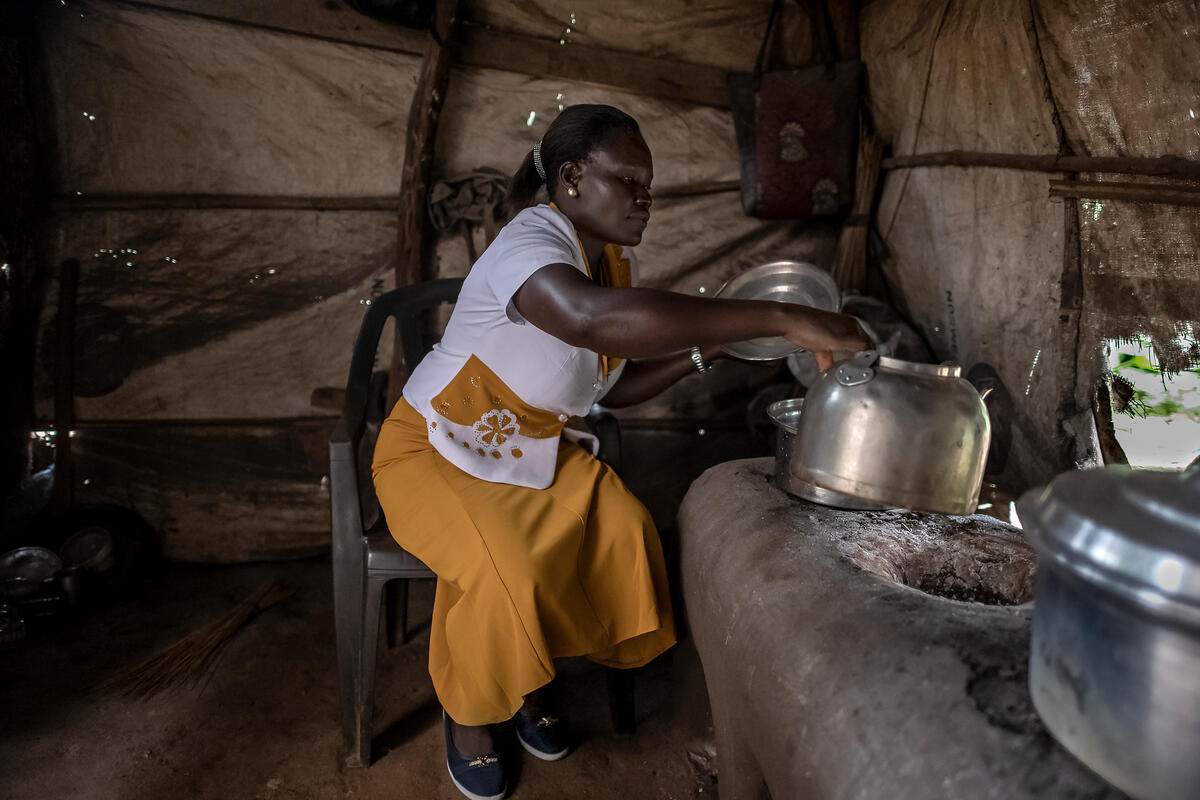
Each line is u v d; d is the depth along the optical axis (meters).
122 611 2.57
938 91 2.54
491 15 2.83
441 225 2.89
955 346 2.56
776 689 1.08
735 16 2.94
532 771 1.83
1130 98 1.81
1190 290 1.71
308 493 2.97
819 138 2.90
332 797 1.75
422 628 2.52
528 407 1.79
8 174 2.61
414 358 2.20
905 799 0.79
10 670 2.20
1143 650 0.63
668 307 1.22
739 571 1.36
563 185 1.67
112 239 2.77
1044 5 2.00
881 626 1.00
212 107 2.75
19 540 2.70
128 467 2.86
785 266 1.60
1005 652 0.91
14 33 2.62
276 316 2.90
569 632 1.62
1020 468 2.23
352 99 2.82
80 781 1.77
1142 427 1.86
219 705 2.06
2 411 2.75
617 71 2.93
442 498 1.70
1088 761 0.69
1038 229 2.11
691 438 3.18
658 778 1.82
